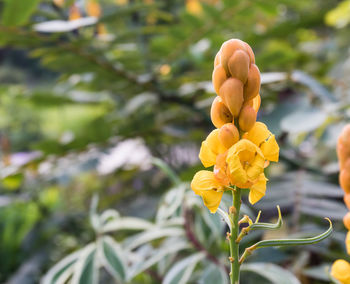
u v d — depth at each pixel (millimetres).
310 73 1547
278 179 1068
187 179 1126
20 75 4520
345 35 1816
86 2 1361
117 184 2070
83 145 1249
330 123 990
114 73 1253
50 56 1151
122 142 1447
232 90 422
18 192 2035
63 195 2230
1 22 952
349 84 1249
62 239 1846
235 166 412
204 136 1456
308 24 1470
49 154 1191
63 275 712
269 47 1709
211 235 854
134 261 851
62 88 1865
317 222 1029
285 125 910
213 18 1178
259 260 831
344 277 488
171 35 1207
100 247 747
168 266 917
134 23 1436
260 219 1011
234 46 429
